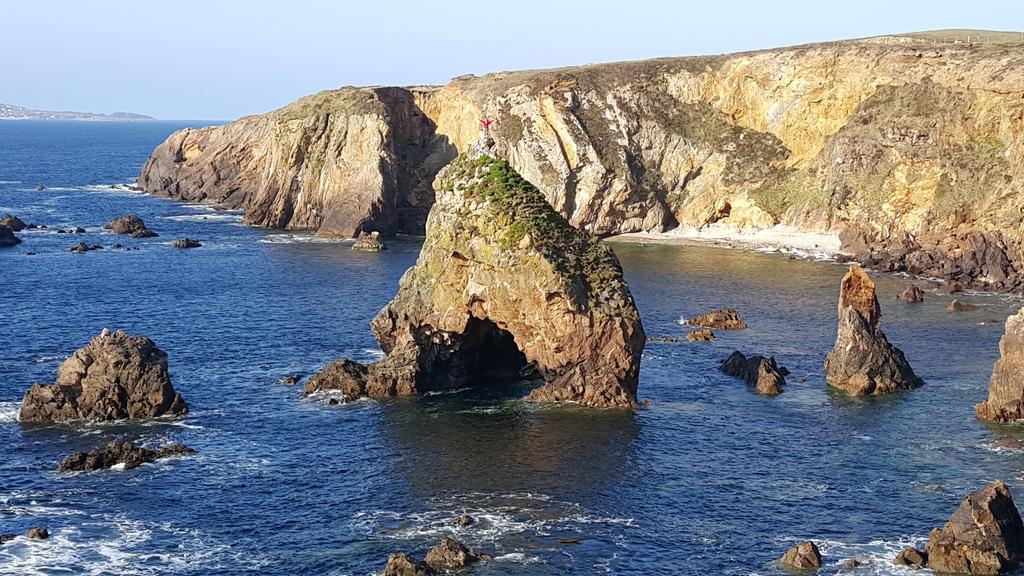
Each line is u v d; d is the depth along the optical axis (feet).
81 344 354.74
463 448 250.57
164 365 280.51
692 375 319.27
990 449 250.37
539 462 241.55
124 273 503.20
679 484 229.25
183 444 254.06
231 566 191.93
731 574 188.44
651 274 508.12
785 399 293.84
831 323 396.57
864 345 302.86
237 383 307.37
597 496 222.48
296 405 285.43
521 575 186.19
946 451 249.55
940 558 189.06
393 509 215.92
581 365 286.87
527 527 206.69
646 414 276.62
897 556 192.03
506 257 284.00
